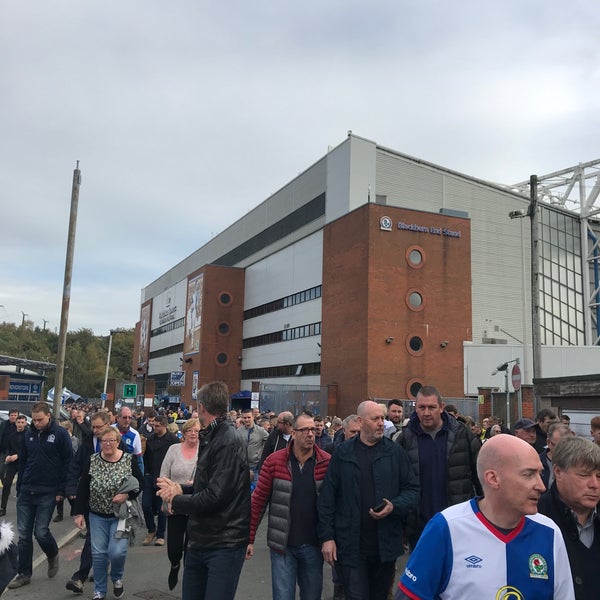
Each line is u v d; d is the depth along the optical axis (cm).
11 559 334
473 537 245
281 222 5369
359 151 4438
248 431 1177
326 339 4047
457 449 526
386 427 999
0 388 3716
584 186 5716
